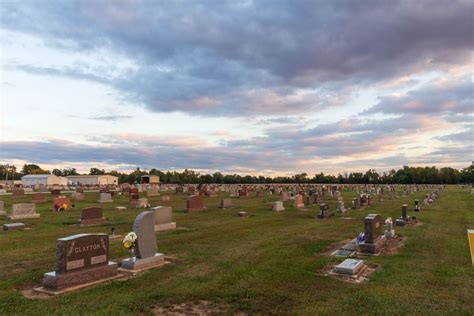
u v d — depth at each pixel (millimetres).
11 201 43000
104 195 42188
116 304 8789
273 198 49906
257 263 12961
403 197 52688
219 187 83375
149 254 12680
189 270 12031
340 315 8156
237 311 8430
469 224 22891
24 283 10688
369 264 12867
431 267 12305
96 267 10883
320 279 10977
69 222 24719
